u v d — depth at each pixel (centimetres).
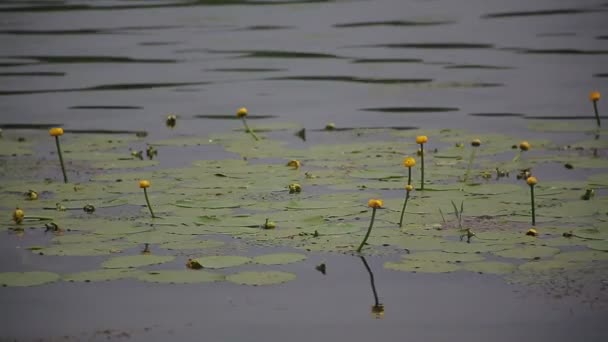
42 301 916
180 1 2978
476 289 917
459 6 2777
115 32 2512
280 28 2520
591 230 1017
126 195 1180
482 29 2433
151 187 1212
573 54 2123
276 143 1453
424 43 2294
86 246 1001
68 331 841
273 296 916
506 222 1053
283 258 953
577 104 1700
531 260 949
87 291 943
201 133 1559
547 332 819
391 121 1625
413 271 915
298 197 1157
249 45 2319
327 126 1567
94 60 2198
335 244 1007
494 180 1230
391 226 1051
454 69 2030
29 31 2544
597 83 1856
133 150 1446
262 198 1155
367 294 911
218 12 2780
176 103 1803
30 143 1493
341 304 891
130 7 2894
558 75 1939
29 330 845
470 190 1173
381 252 991
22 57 2244
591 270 925
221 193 1179
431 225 1048
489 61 2091
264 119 1658
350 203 1127
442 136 1468
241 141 1473
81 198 1177
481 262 937
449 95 1806
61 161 1255
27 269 965
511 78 1927
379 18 2620
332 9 2778
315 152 1388
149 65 2139
